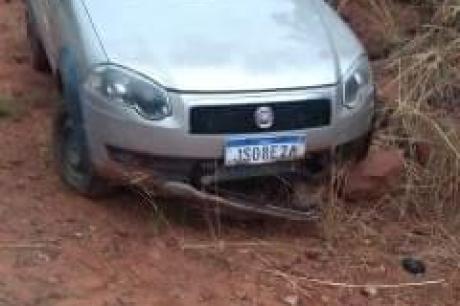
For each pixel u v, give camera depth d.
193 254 6.12
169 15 6.45
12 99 7.52
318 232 6.42
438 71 7.69
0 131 7.18
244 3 6.68
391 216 6.66
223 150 6.03
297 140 6.14
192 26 6.38
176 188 6.07
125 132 6.02
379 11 8.41
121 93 6.02
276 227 6.43
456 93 7.68
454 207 6.79
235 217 6.40
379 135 7.08
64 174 6.60
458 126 7.35
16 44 8.53
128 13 6.44
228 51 6.20
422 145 7.02
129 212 6.42
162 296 5.78
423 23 8.38
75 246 6.11
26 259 5.98
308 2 6.86
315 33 6.51
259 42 6.32
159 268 5.99
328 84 6.19
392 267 6.21
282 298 5.86
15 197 6.48
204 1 6.64
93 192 6.44
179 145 5.98
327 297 5.92
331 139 6.25
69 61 6.38
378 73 7.80
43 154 6.95
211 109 5.98
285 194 6.49
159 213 6.38
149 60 6.09
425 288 6.08
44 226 6.25
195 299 5.78
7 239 6.12
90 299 5.71
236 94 6.01
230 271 6.02
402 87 7.46
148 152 6.02
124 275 5.91
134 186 6.33
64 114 6.55
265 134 6.07
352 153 6.50
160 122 5.96
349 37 6.62
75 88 6.29
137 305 5.70
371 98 6.49
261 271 6.04
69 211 6.39
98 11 6.45
